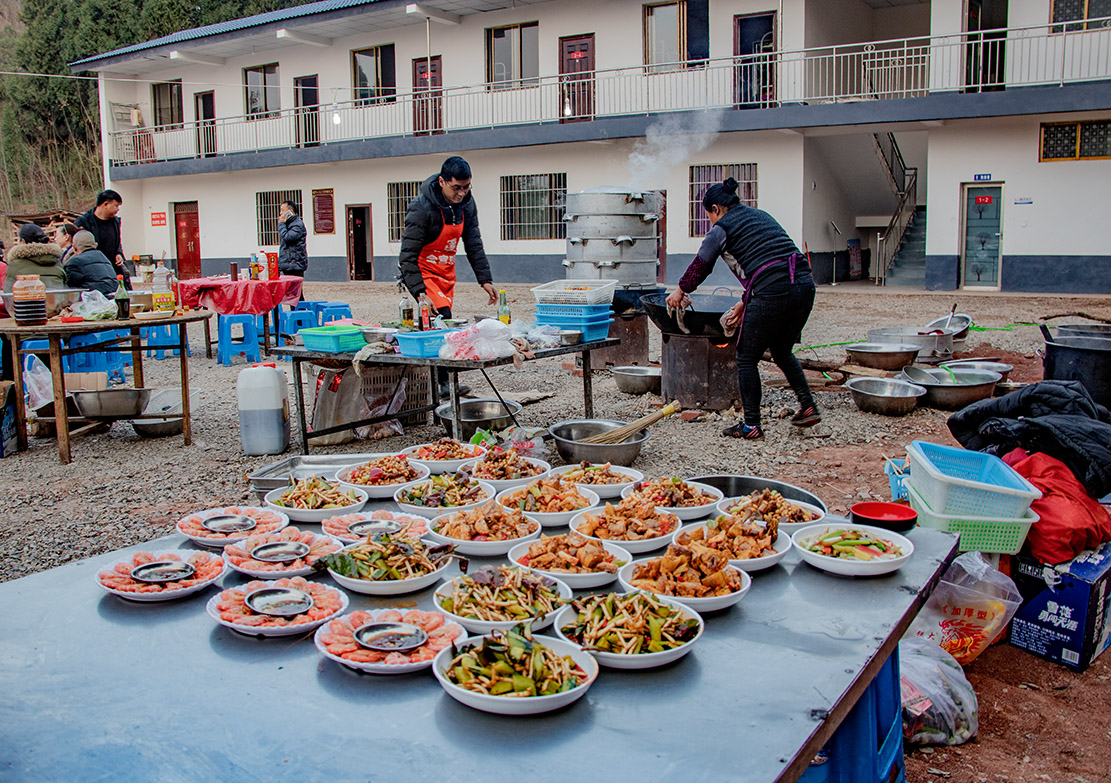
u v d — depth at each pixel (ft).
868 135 58.54
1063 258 51.24
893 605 7.08
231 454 18.62
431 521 9.05
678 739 5.23
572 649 6.14
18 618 7.16
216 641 6.73
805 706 5.56
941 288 54.75
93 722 5.65
